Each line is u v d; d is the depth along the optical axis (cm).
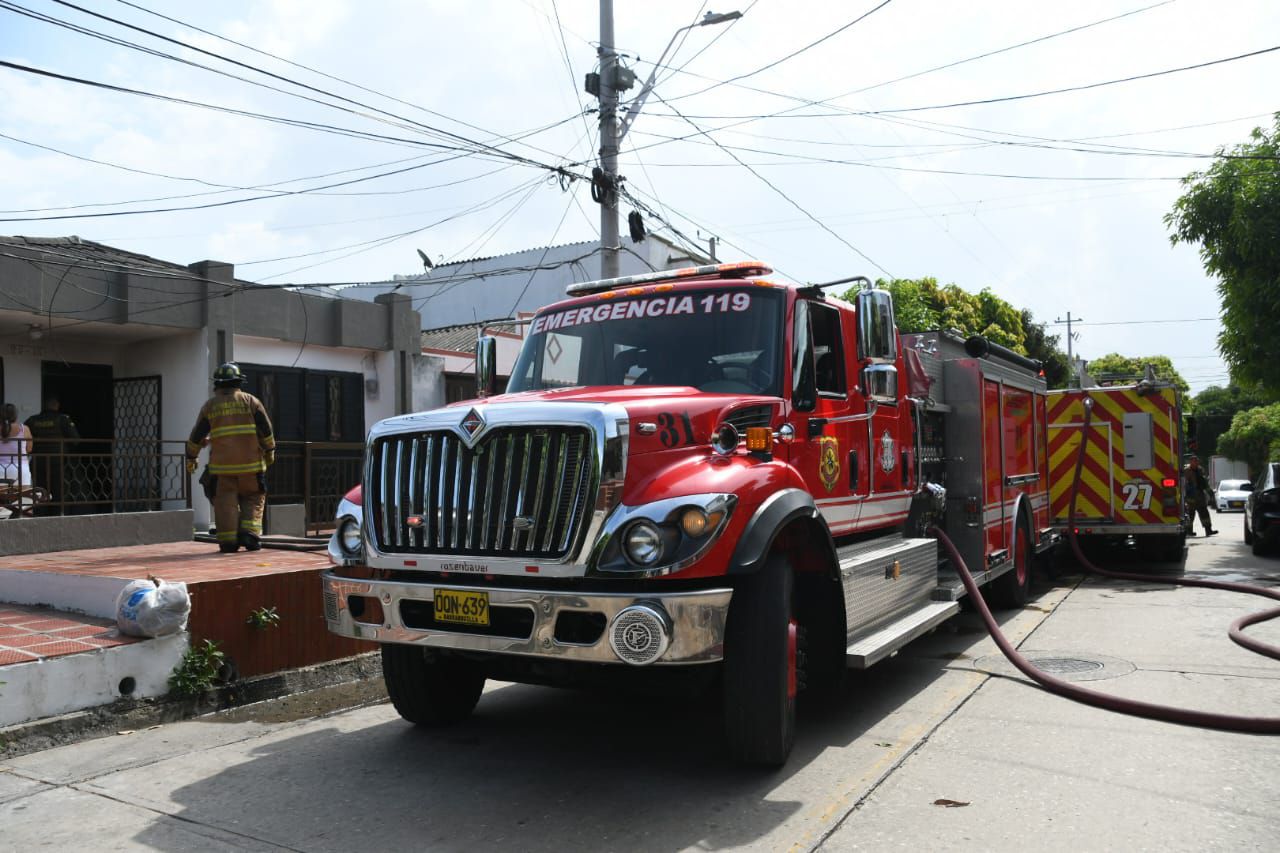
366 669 695
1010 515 916
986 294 2900
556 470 423
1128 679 648
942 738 524
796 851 372
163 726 559
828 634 517
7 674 501
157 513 929
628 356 569
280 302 1565
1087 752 496
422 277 3241
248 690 614
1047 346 3738
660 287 586
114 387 1550
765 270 581
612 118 1430
